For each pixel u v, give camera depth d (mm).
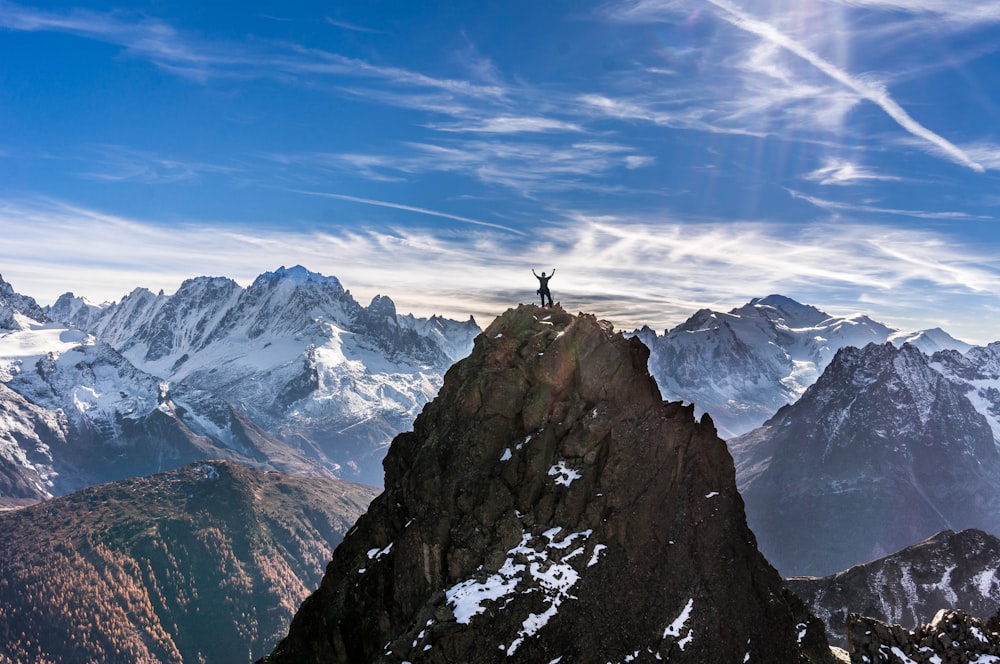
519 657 56656
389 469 70250
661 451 64125
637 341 67938
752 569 65062
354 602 63781
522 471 63531
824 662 66500
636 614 59688
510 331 69250
